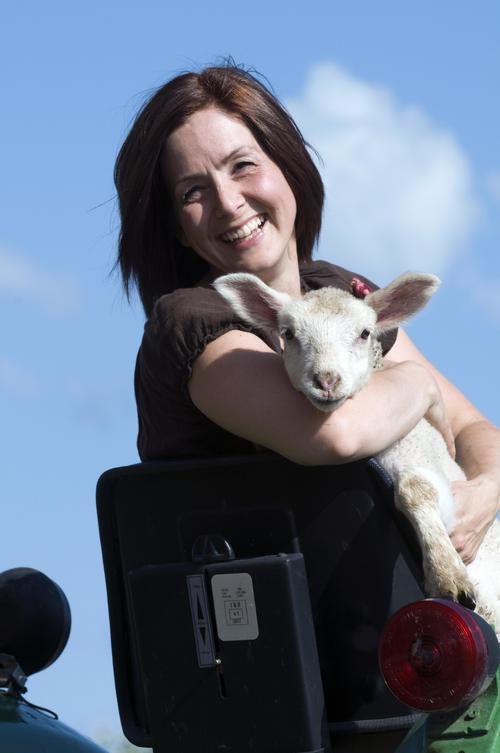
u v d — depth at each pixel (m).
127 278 4.55
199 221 4.23
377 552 3.34
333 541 3.33
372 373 4.02
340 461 3.31
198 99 4.20
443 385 4.76
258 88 4.30
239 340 3.56
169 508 3.45
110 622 3.57
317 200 4.53
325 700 3.34
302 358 3.56
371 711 3.32
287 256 4.49
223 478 3.39
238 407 3.46
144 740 3.47
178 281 4.63
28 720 2.96
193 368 3.54
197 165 4.18
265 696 3.14
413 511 3.52
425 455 4.02
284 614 3.11
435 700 2.79
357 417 3.39
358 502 3.32
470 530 3.91
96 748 3.01
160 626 3.23
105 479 3.51
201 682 3.20
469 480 4.07
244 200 4.21
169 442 3.77
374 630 3.33
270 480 3.35
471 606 3.43
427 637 2.81
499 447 4.39
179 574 3.21
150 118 4.24
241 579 3.14
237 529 3.38
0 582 3.44
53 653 3.44
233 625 3.16
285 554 3.20
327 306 4.06
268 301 4.12
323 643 3.33
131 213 4.36
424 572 3.46
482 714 2.85
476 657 2.76
